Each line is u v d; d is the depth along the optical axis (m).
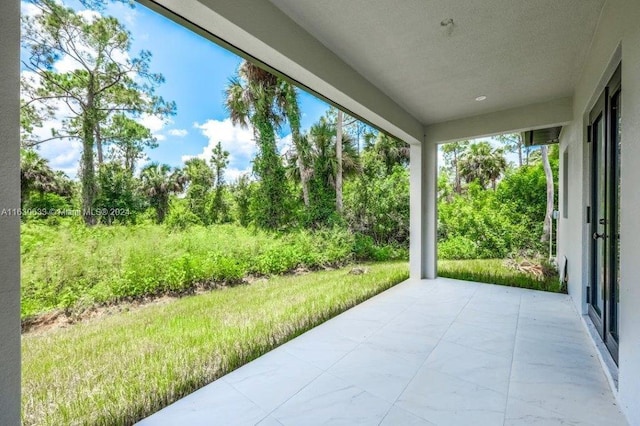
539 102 4.04
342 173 8.34
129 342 2.91
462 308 3.63
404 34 2.54
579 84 3.29
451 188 9.27
